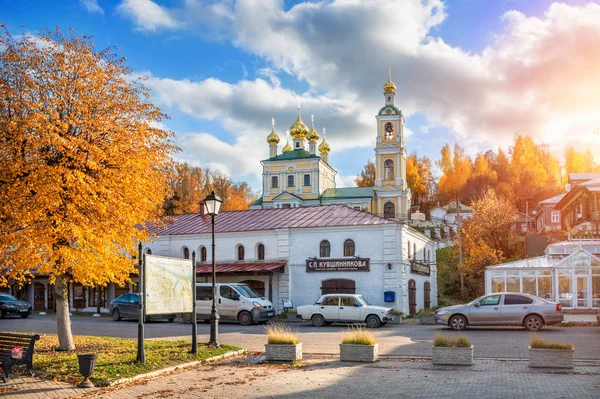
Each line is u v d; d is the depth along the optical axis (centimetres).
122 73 1911
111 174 1727
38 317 3775
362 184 14488
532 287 3531
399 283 3556
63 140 1571
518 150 14725
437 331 2591
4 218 1680
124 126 1800
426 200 14675
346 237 3716
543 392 1216
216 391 1288
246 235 4016
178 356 1709
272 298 3834
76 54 1775
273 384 1355
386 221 3684
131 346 1912
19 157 1631
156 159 1884
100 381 1364
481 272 5338
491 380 1363
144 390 1310
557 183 14312
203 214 4447
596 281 3450
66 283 1870
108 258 1853
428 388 1280
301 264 3806
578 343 2050
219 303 3141
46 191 1570
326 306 2975
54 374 1428
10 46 1739
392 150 9825
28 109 1650
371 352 1669
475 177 14262
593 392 1208
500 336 2312
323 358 1772
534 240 5359
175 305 1762
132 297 3394
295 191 9856
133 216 1820
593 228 5031
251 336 2439
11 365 1369
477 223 6050
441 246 7362
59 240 1753
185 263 1834
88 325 3028
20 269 1648
